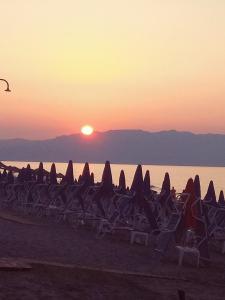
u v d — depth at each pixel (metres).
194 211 11.78
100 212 16.00
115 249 12.34
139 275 9.06
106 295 7.41
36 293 6.92
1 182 23.03
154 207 15.66
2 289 6.86
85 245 12.50
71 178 18.06
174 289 8.48
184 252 11.33
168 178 15.77
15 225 15.13
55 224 16.28
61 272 8.11
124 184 17.52
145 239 13.57
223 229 14.59
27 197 19.53
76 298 7.04
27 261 8.42
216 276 10.31
